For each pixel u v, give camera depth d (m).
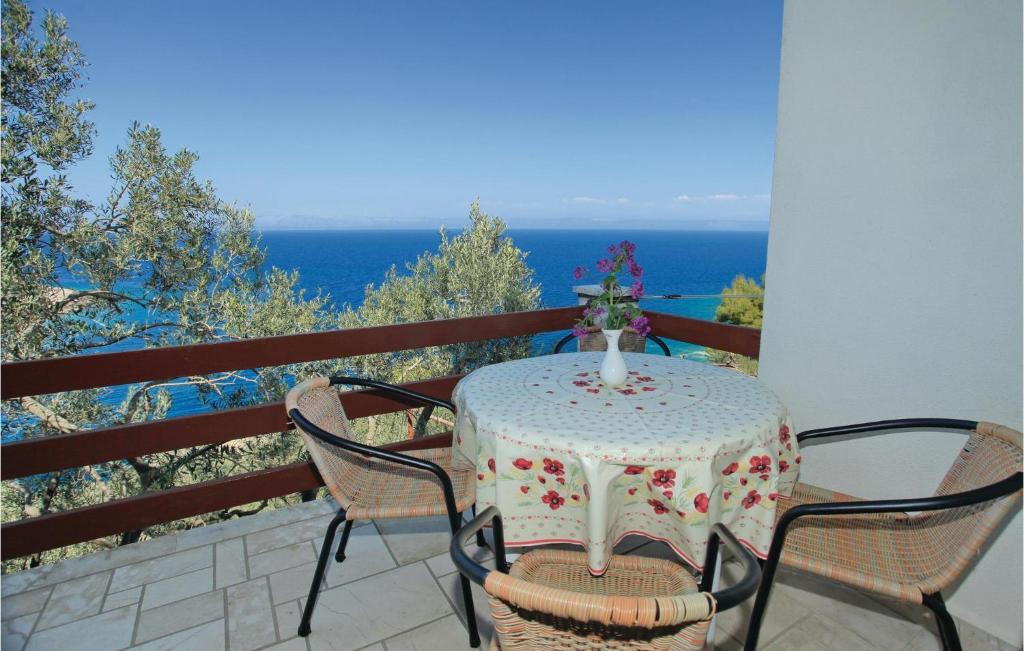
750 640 1.20
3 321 5.26
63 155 5.31
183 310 6.45
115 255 5.85
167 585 1.69
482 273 8.74
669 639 0.69
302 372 7.01
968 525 1.07
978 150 1.34
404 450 2.31
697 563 1.12
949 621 1.08
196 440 1.97
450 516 1.37
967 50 1.34
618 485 1.14
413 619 1.54
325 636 1.47
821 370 1.78
